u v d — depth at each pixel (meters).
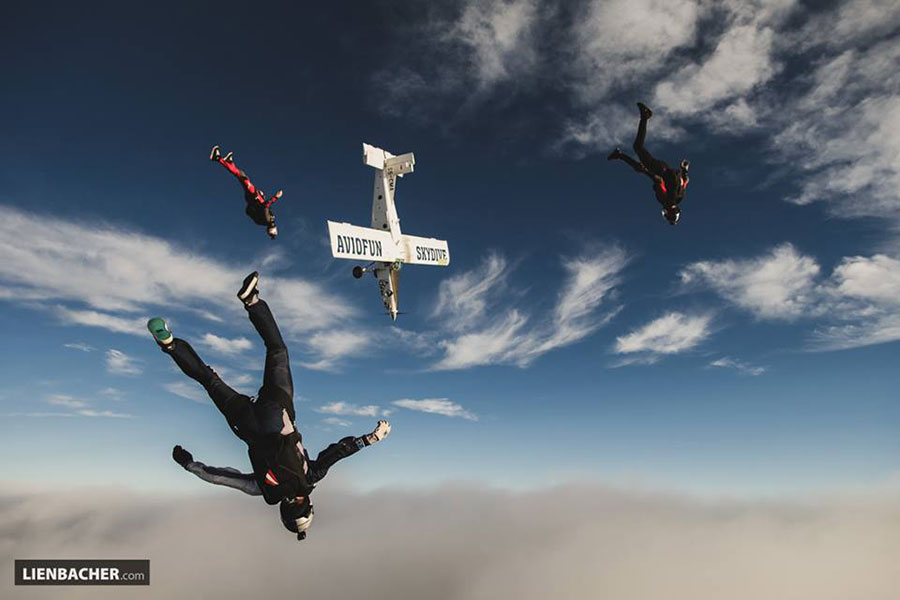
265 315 7.16
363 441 6.97
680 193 9.12
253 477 6.75
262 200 7.88
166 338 6.66
